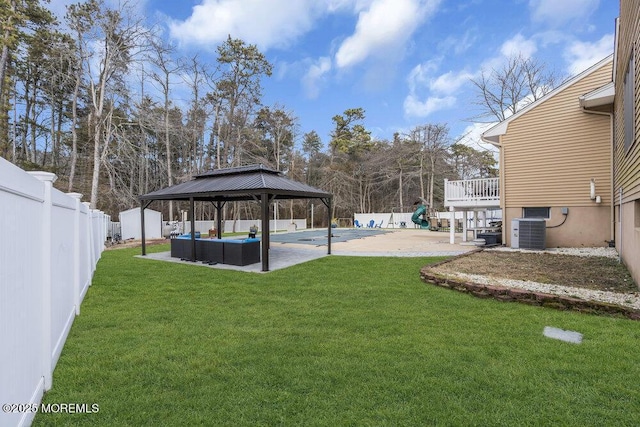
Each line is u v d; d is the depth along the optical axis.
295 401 2.35
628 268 6.25
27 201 2.37
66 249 3.96
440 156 26.39
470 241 13.88
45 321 2.60
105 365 2.94
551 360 2.91
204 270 7.81
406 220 27.27
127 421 2.17
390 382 2.58
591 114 9.67
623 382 2.54
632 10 5.51
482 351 3.12
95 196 15.77
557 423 2.10
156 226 17.84
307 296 5.30
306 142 34.00
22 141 20.34
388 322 3.98
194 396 2.44
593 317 4.05
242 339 3.50
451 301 4.86
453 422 2.11
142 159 20.61
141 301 5.09
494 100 21.11
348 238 16.73
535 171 10.62
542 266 7.05
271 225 25.75
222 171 11.06
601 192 9.51
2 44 13.66
